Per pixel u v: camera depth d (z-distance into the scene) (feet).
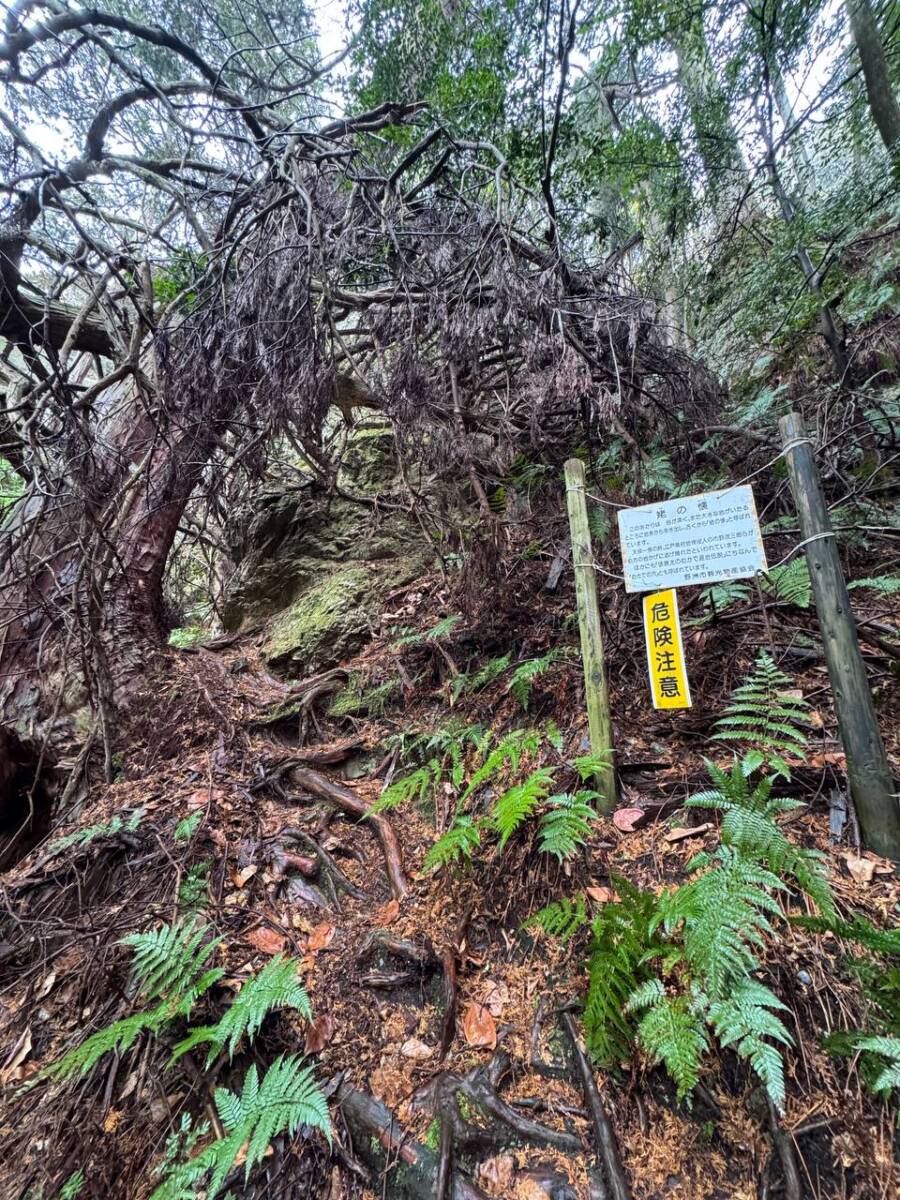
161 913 7.52
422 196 14.25
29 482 11.55
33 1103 5.82
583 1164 4.59
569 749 8.31
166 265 15.52
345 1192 4.83
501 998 5.88
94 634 10.81
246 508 17.57
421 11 13.83
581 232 15.93
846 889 5.56
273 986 5.71
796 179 14.52
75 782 10.59
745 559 6.70
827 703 7.78
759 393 14.10
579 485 7.86
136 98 14.94
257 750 10.75
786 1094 4.45
